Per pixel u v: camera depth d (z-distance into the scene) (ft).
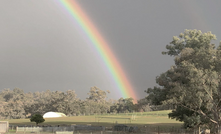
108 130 209.97
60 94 631.56
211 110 165.99
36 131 199.52
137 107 634.43
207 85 150.61
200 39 214.69
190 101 157.69
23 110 620.49
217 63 154.92
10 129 219.00
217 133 168.45
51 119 384.88
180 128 203.21
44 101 640.99
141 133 186.09
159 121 313.53
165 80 175.94
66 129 206.28
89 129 211.20
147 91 189.88
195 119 164.76
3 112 596.70
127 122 302.04
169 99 160.15
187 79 162.81
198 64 161.07
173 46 229.66
